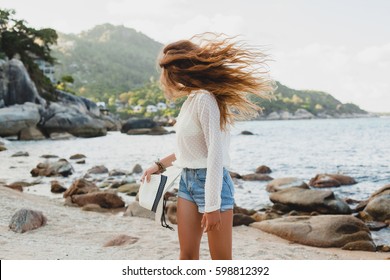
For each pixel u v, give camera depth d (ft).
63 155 83.30
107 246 18.24
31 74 189.37
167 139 142.20
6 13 192.54
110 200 31.96
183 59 9.68
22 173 54.90
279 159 75.05
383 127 268.62
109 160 73.87
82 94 605.73
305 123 399.24
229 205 9.50
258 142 126.21
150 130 173.58
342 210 30.19
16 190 35.68
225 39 9.85
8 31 192.75
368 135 168.55
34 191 40.27
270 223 25.26
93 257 16.05
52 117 152.05
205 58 9.64
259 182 46.73
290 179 40.70
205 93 9.34
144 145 113.29
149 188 10.35
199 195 9.45
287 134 179.22
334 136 161.38
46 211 25.58
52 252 16.40
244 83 9.50
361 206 31.27
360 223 23.62
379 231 26.27
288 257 18.22
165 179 10.27
